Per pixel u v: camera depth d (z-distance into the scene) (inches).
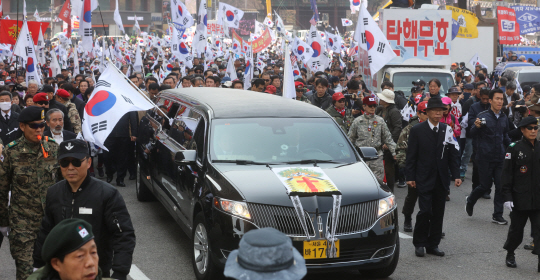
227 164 223.3
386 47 440.5
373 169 311.3
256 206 196.5
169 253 257.9
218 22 976.9
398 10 569.3
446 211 348.5
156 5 3336.6
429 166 251.6
